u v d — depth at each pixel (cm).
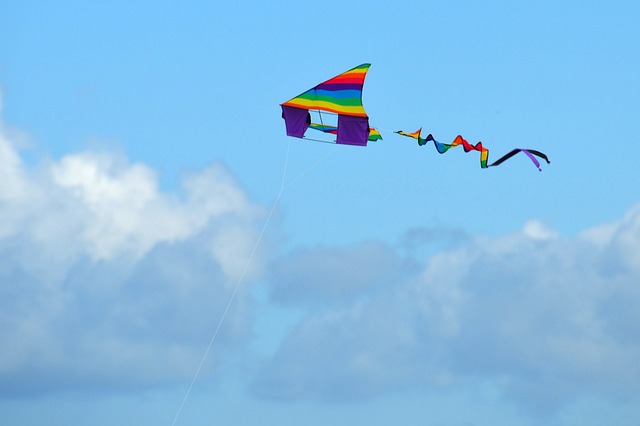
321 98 9956
